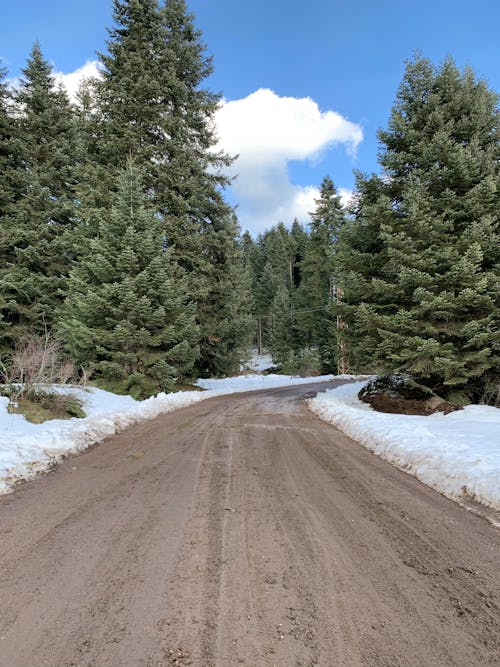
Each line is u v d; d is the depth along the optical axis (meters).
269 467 5.93
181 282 17.08
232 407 13.66
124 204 15.03
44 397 9.55
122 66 18.50
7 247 18.08
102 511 4.23
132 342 14.33
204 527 3.81
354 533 3.72
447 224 10.46
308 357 38.94
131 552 3.32
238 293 23.17
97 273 14.36
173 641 2.26
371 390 14.15
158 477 5.42
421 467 5.67
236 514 4.14
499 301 10.25
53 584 2.84
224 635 2.32
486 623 2.45
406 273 10.19
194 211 20.77
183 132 19.86
